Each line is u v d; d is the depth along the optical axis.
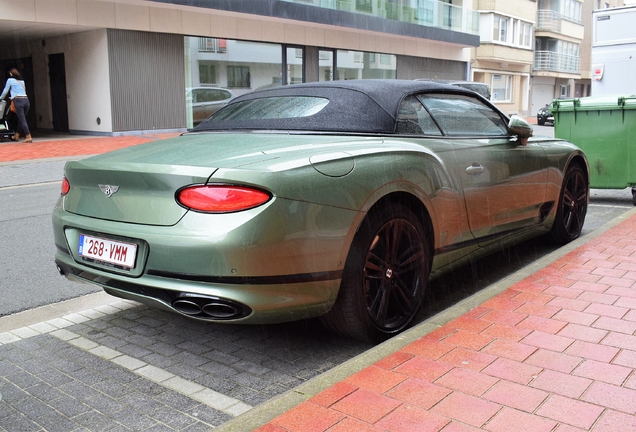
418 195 3.50
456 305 3.58
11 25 16.09
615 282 3.94
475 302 3.61
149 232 2.89
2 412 2.70
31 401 2.81
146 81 17.75
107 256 3.10
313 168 2.98
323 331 3.67
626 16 11.28
